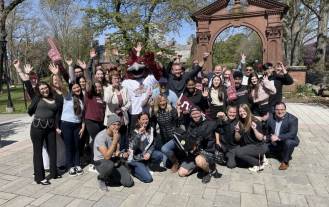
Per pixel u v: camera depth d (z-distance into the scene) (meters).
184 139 3.86
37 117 3.83
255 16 11.53
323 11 15.64
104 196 3.56
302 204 3.26
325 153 5.13
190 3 14.59
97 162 3.67
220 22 11.90
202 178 4.10
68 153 4.25
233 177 4.10
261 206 3.23
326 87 13.46
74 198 3.52
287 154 4.30
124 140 4.67
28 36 33.94
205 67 12.24
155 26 14.60
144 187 3.81
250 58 30.83
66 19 27.92
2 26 17.14
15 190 3.78
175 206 3.27
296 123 4.36
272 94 4.93
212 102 5.14
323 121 8.06
